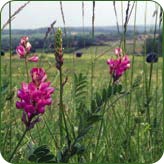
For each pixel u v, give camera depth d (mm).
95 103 247
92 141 332
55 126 354
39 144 310
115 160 318
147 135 357
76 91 321
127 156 326
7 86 300
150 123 353
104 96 249
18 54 345
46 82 243
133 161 325
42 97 240
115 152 321
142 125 364
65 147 253
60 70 248
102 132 343
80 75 314
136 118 338
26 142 309
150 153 335
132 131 333
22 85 241
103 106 284
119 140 333
